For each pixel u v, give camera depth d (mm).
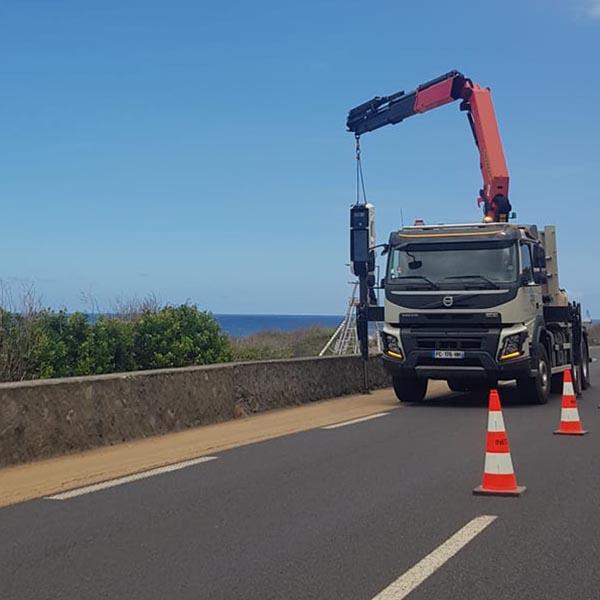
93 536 7402
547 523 7562
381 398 20109
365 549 6852
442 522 7660
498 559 6504
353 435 13359
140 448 12477
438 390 22203
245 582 6074
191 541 7184
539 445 12023
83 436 12211
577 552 6664
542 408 17016
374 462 10805
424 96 20766
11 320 16609
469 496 8719
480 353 16688
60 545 7125
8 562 6656
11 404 11078
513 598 5645
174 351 19312
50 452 11602
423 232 17438
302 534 7344
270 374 17484
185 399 14602
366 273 20219
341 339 29219
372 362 22406
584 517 7770
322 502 8562
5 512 8359
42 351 16484
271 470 10352
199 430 14430
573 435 13016
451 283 16875
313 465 10656
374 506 8344
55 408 11789
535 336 17094
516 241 16828
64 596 5852
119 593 5895
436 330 17031
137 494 9086
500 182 19203
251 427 14742
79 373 17141
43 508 8508
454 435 13219
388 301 17438
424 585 5930
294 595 5781
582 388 21203
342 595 5758
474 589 5832
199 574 6281
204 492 9125
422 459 10992
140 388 13539
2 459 10867
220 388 15680
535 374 17078
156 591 5922
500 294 16562
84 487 9492
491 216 19141
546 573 6156
